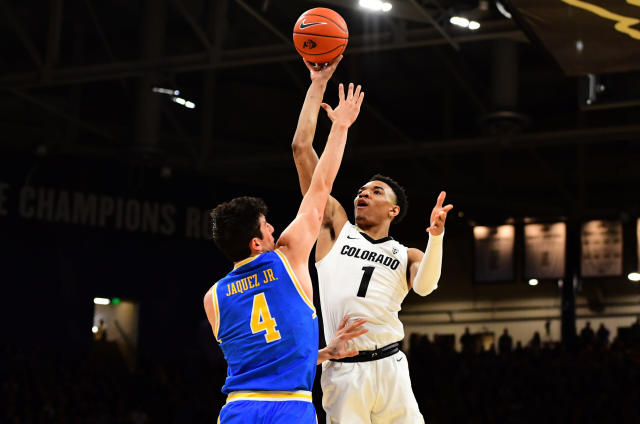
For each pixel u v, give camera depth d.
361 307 5.67
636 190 30.34
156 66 21.48
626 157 30.03
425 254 5.39
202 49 26.69
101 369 25.31
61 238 26.11
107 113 28.73
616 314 29.69
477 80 26.77
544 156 31.00
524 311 30.88
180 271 27.77
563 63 13.37
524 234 28.16
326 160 4.81
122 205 27.11
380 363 5.62
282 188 29.86
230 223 4.57
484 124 23.81
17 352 24.14
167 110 25.45
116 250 26.86
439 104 30.55
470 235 30.38
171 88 24.84
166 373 26.06
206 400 25.00
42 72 21.55
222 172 27.89
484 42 25.58
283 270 4.50
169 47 26.78
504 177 31.52
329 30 5.27
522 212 30.05
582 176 28.34
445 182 29.70
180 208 28.05
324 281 5.86
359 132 30.06
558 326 30.17
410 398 5.66
